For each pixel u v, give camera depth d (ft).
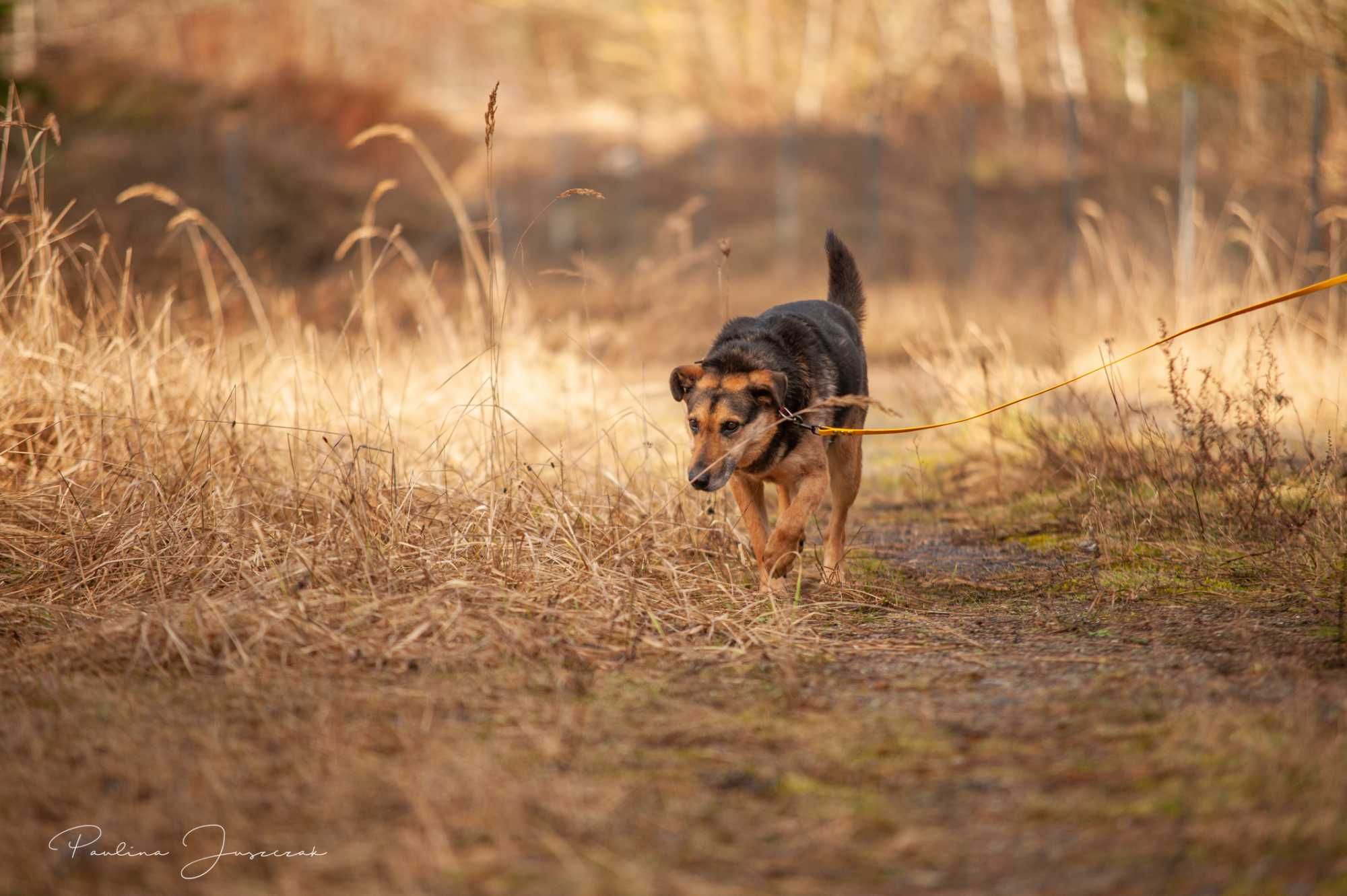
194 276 49.90
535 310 60.54
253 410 31.81
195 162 97.09
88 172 91.09
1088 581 25.57
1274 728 15.53
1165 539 27.66
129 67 109.81
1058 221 103.76
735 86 173.58
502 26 219.41
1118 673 18.61
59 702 17.25
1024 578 26.40
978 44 159.74
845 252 32.89
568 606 22.20
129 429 28.53
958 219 108.78
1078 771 14.87
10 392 28.91
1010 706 17.35
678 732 16.60
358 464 25.88
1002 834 13.33
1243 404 36.40
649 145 133.08
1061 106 134.62
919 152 124.98
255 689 17.93
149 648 19.15
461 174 116.67
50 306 31.48
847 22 165.07
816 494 25.93
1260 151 81.97
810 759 15.53
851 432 25.84
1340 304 47.19
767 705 17.76
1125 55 131.23
